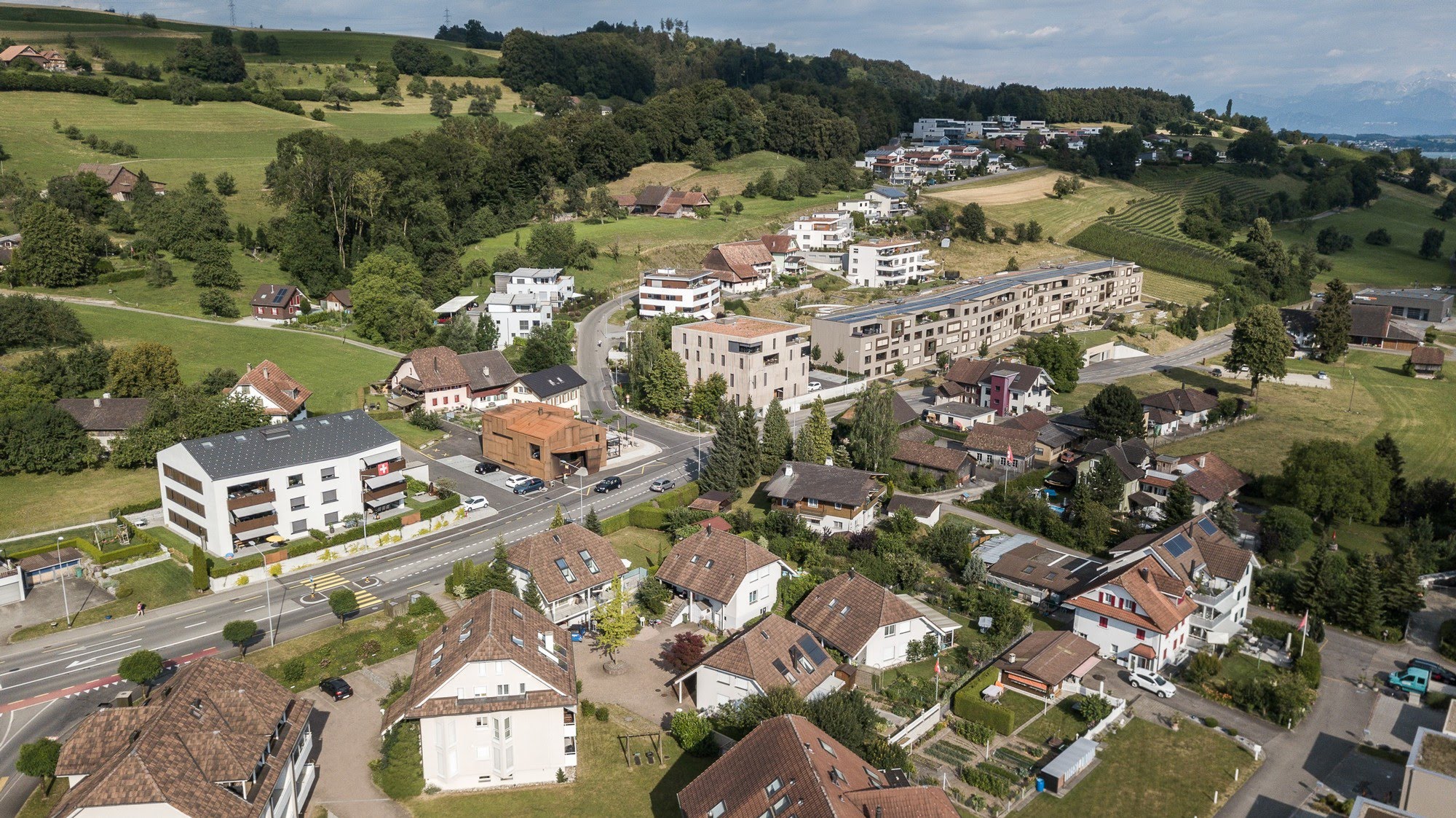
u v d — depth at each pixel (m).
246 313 160.88
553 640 65.75
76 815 47.16
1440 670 75.06
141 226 185.25
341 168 185.12
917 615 75.75
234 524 88.50
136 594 82.75
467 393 133.88
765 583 80.81
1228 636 80.38
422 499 102.94
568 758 60.66
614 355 158.88
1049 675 71.62
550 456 109.38
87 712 66.31
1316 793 62.03
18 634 76.50
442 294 177.25
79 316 145.00
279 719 56.78
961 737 66.88
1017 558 90.94
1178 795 61.38
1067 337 171.62
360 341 155.25
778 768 51.16
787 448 115.12
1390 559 91.88
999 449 120.81
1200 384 168.38
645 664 74.00
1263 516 101.62
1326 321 181.75
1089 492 102.88
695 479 112.56
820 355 163.12
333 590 84.56
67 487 101.94
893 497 103.69
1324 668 78.12
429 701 58.34
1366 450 109.75
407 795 58.34
